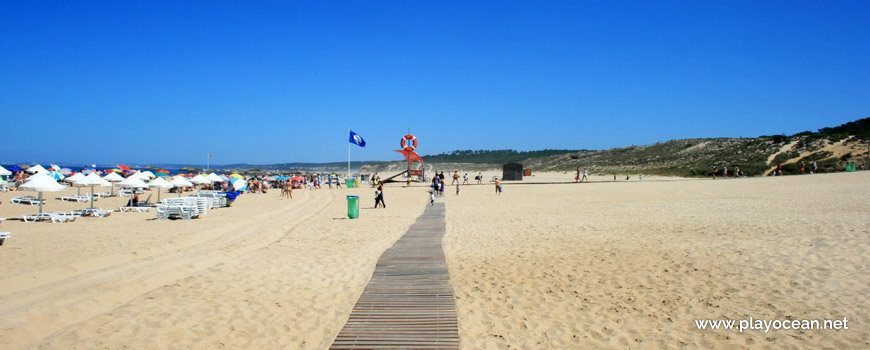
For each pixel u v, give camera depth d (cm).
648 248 992
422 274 846
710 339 515
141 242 1195
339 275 851
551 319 602
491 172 10288
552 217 1658
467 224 1547
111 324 591
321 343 539
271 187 5022
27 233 1347
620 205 2041
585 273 813
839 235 1001
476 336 552
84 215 1872
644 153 9806
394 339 544
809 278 700
